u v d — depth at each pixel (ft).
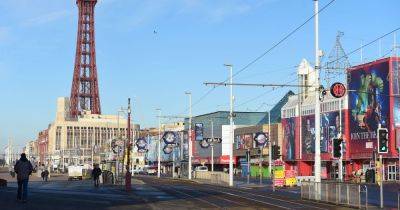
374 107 243.40
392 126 232.53
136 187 161.48
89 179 246.47
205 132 427.33
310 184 112.78
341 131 247.70
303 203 103.40
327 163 278.46
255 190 160.66
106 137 580.71
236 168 377.50
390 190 160.97
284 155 318.04
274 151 165.58
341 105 265.13
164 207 88.63
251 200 110.01
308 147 293.02
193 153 430.20
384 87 238.68
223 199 112.06
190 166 271.90
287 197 122.52
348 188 96.12
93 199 99.66
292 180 192.95
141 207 86.28
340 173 220.43
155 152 487.20
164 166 449.48
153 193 129.80
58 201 90.48
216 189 158.40
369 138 245.04
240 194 132.36
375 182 207.51
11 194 100.48
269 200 110.93
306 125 296.10
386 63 238.89
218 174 232.53
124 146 193.06
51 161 556.92
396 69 236.63
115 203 92.73
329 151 271.08
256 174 328.08
